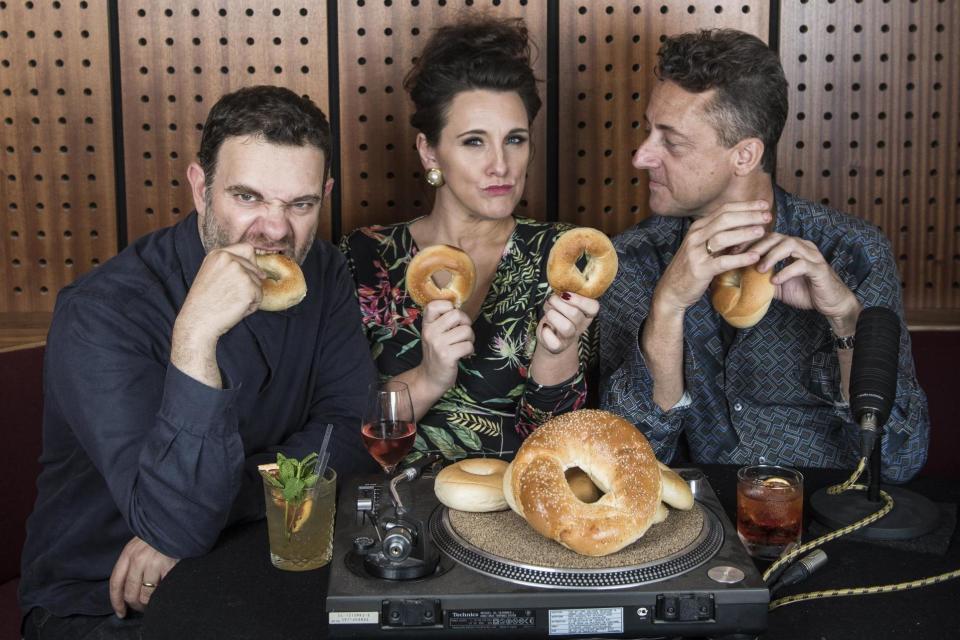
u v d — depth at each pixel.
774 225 1.96
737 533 1.21
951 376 2.19
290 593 1.23
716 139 1.86
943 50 2.54
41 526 1.67
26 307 2.71
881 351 1.34
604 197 2.69
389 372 2.04
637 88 2.62
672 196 1.94
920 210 2.61
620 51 2.61
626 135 2.66
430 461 1.46
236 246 1.42
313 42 2.62
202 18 2.60
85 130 2.64
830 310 1.63
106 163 2.66
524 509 1.15
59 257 2.69
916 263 2.63
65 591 1.62
